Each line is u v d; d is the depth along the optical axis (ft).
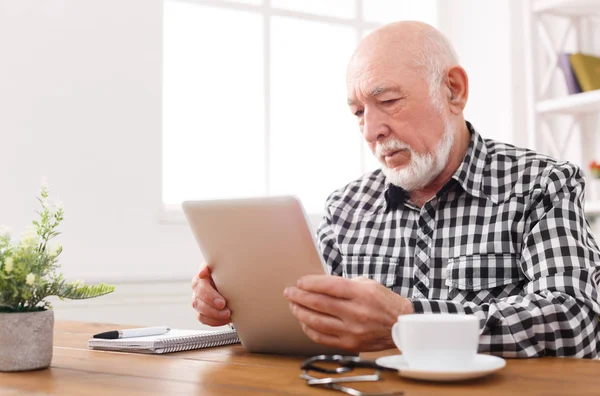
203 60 10.37
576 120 10.41
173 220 9.62
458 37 12.27
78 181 9.02
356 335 3.70
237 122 10.62
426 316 3.25
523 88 11.48
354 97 5.49
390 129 5.37
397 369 3.09
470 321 3.13
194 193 10.30
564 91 10.75
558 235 4.85
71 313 8.75
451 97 5.59
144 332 4.69
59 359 4.03
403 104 5.32
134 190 9.40
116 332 4.60
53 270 3.73
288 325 4.00
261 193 10.78
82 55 9.10
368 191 6.36
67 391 3.09
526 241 4.99
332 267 6.20
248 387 3.10
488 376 3.22
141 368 3.68
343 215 6.31
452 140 5.54
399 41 5.39
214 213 3.89
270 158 10.96
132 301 9.20
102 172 9.19
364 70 5.38
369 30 11.94
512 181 5.50
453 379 3.05
